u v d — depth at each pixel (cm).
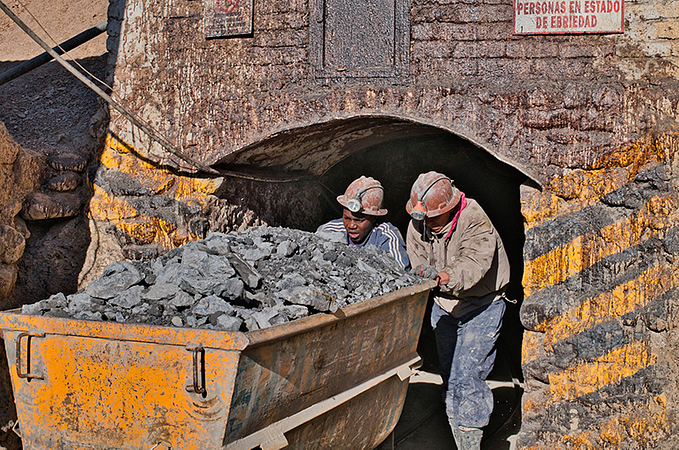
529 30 426
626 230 405
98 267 493
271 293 301
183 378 246
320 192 669
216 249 323
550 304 415
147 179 491
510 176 676
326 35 464
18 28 726
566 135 415
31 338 267
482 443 468
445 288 385
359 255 386
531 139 422
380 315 333
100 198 491
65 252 484
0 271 412
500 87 430
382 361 351
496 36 433
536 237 420
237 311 276
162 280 294
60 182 480
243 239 357
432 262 430
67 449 270
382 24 451
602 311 407
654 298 398
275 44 471
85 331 257
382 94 446
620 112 408
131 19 496
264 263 330
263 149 501
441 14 441
